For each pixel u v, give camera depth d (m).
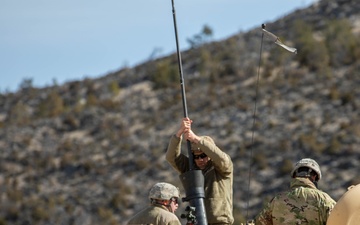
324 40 113.75
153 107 111.19
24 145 104.31
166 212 16.69
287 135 90.12
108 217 84.44
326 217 16.05
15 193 90.44
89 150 100.88
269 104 100.38
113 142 101.50
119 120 108.19
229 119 99.12
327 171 79.94
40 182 94.00
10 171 97.75
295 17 128.62
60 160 99.25
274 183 80.00
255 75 110.25
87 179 93.38
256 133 92.81
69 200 88.88
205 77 114.38
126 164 95.12
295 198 16.25
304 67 108.62
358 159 80.62
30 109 119.50
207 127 98.31
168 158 17.50
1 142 106.19
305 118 93.56
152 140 100.38
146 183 89.69
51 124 110.88
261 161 85.00
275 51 114.94
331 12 128.38
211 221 16.94
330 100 97.12
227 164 17.06
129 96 116.56
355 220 14.45
